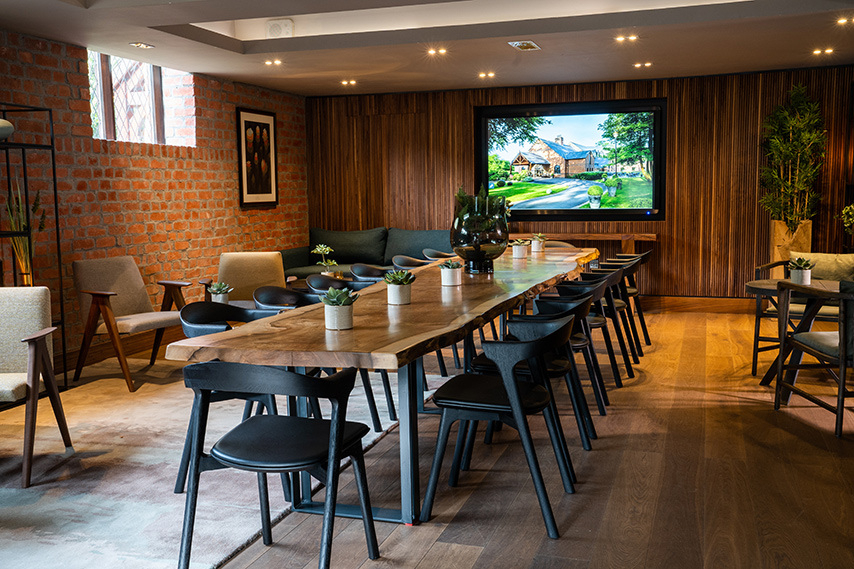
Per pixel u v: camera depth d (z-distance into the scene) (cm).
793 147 759
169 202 716
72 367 559
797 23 573
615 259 617
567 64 737
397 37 630
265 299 406
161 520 288
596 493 311
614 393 474
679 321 738
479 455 361
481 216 465
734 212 836
